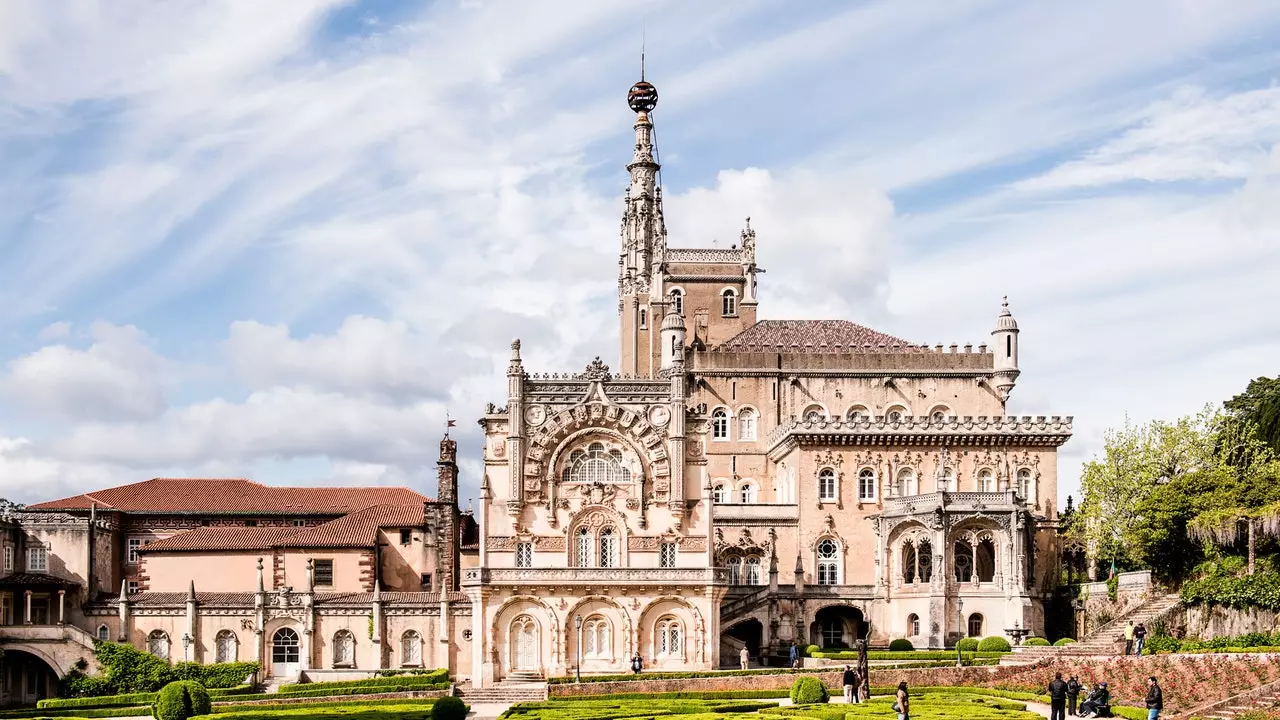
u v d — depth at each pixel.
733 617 126.44
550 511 119.00
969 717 76.19
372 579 126.12
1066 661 92.19
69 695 110.69
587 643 116.38
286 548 125.81
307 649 119.12
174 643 118.75
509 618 116.19
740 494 144.00
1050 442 136.25
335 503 142.62
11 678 113.44
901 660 108.88
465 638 119.69
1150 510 113.38
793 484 136.88
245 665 114.25
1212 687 79.81
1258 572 100.62
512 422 119.56
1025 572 123.88
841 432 135.00
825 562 134.12
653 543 119.38
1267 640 92.75
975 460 136.00
